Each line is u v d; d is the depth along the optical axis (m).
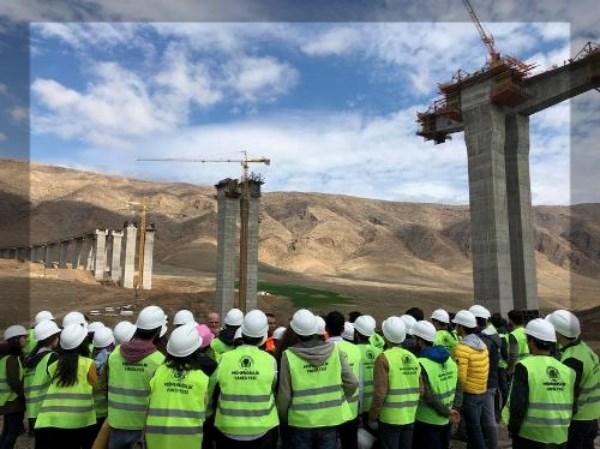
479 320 9.08
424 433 7.08
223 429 5.70
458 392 7.46
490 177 40.62
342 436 7.28
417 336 7.43
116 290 83.81
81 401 6.51
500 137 41.78
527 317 12.49
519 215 42.66
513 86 39.34
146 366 6.20
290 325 6.64
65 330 6.65
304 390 5.93
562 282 175.12
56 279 86.38
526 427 5.78
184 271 146.12
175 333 5.61
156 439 5.37
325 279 148.88
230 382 5.77
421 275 180.62
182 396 5.44
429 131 51.62
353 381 6.18
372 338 9.38
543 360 5.93
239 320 8.22
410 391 6.78
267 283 116.50
